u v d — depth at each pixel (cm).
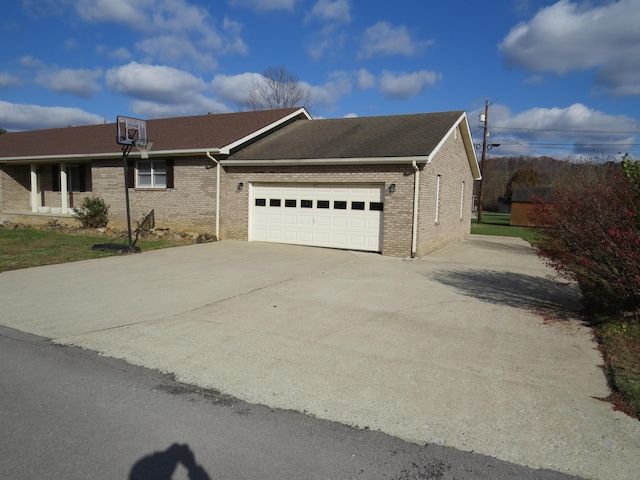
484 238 2153
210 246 1390
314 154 1387
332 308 714
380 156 1252
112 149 1748
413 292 838
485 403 400
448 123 1495
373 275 996
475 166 2155
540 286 930
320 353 516
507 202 5872
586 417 378
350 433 347
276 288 846
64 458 307
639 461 318
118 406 382
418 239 1263
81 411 372
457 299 791
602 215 629
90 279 899
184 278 923
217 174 1516
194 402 392
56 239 1464
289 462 308
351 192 1349
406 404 396
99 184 1778
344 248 1368
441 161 1492
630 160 693
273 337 569
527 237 2248
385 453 321
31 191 2130
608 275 622
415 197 1243
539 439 343
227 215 1538
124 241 1463
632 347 546
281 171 1430
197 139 1633
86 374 446
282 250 1333
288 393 414
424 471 302
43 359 484
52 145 2042
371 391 420
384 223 1288
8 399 391
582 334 608
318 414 376
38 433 337
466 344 556
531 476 298
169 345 533
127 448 320
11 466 297
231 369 466
